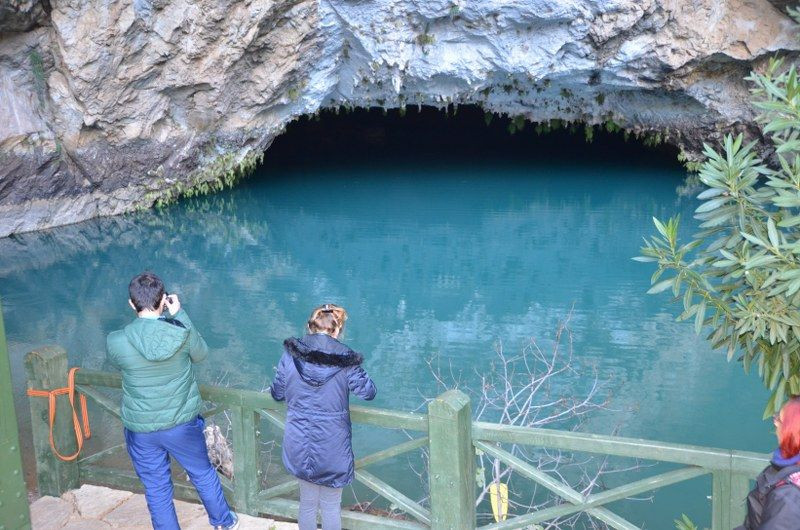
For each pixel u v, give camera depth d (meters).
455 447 3.53
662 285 3.78
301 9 15.73
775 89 3.46
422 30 16.53
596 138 25.59
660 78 17.23
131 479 4.55
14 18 13.74
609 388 8.58
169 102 16.28
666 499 6.45
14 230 15.67
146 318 3.67
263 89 16.91
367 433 7.67
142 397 3.67
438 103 19.05
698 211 3.66
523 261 13.95
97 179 16.45
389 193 19.41
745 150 3.61
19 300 12.05
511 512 6.12
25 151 15.01
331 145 25.97
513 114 20.12
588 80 17.77
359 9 16.00
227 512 3.99
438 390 8.72
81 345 10.20
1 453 3.19
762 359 3.71
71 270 13.57
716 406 8.09
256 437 4.15
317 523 4.21
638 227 15.85
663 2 15.73
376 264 13.93
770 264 3.44
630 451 3.29
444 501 3.63
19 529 3.29
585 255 14.20
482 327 10.84
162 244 15.20
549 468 6.78
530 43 16.50
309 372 3.51
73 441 4.60
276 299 12.12
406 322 11.10
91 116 15.31
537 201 18.28
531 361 9.48
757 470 3.09
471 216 17.14
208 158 17.81
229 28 15.34
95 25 14.23
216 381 8.90
